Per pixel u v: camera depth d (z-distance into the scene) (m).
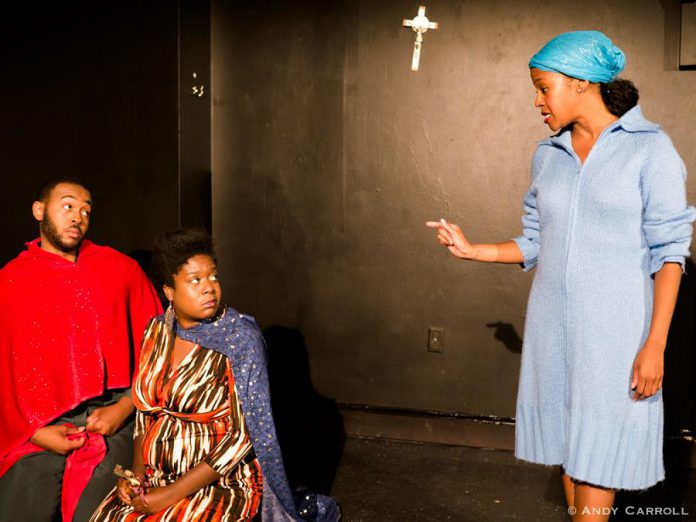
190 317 2.32
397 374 3.75
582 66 2.15
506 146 3.52
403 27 3.55
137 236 3.57
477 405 3.69
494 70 3.49
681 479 3.29
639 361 2.12
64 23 3.52
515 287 3.58
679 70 3.29
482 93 3.52
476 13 3.47
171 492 2.24
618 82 2.20
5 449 2.60
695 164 3.31
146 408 2.36
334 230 3.73
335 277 3.76
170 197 3.52
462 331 3.66
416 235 3.66
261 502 2.39
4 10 3.54
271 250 3.81
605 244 2.18
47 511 2.60
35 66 3.56
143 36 3.46
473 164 3.56
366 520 2.96
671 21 3.27
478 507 3.07
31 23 3.54
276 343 3.86
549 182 2.30
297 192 3.75
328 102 3.66
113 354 2.74
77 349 2.67
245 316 2.42
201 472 2.26
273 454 2.34
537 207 2.37
